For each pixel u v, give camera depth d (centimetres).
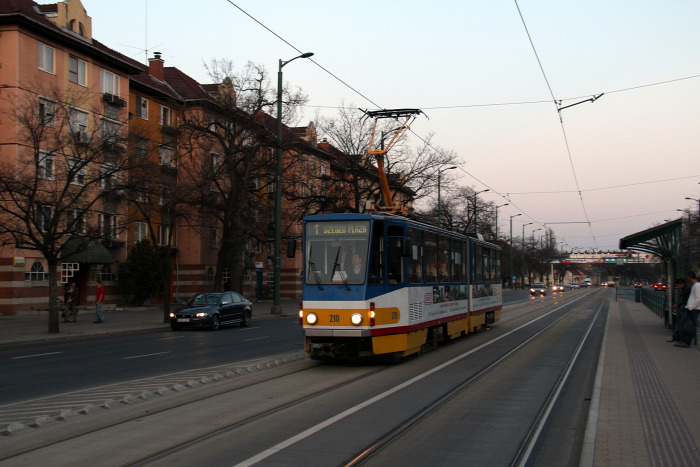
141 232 4150
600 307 4366
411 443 698
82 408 862
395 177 4322
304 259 1329
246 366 1289
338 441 696
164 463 611
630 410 825
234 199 3591
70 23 3478
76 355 1623
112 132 2302
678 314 1716
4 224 2205
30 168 2577
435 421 809
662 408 838
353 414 842
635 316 3125
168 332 2450
